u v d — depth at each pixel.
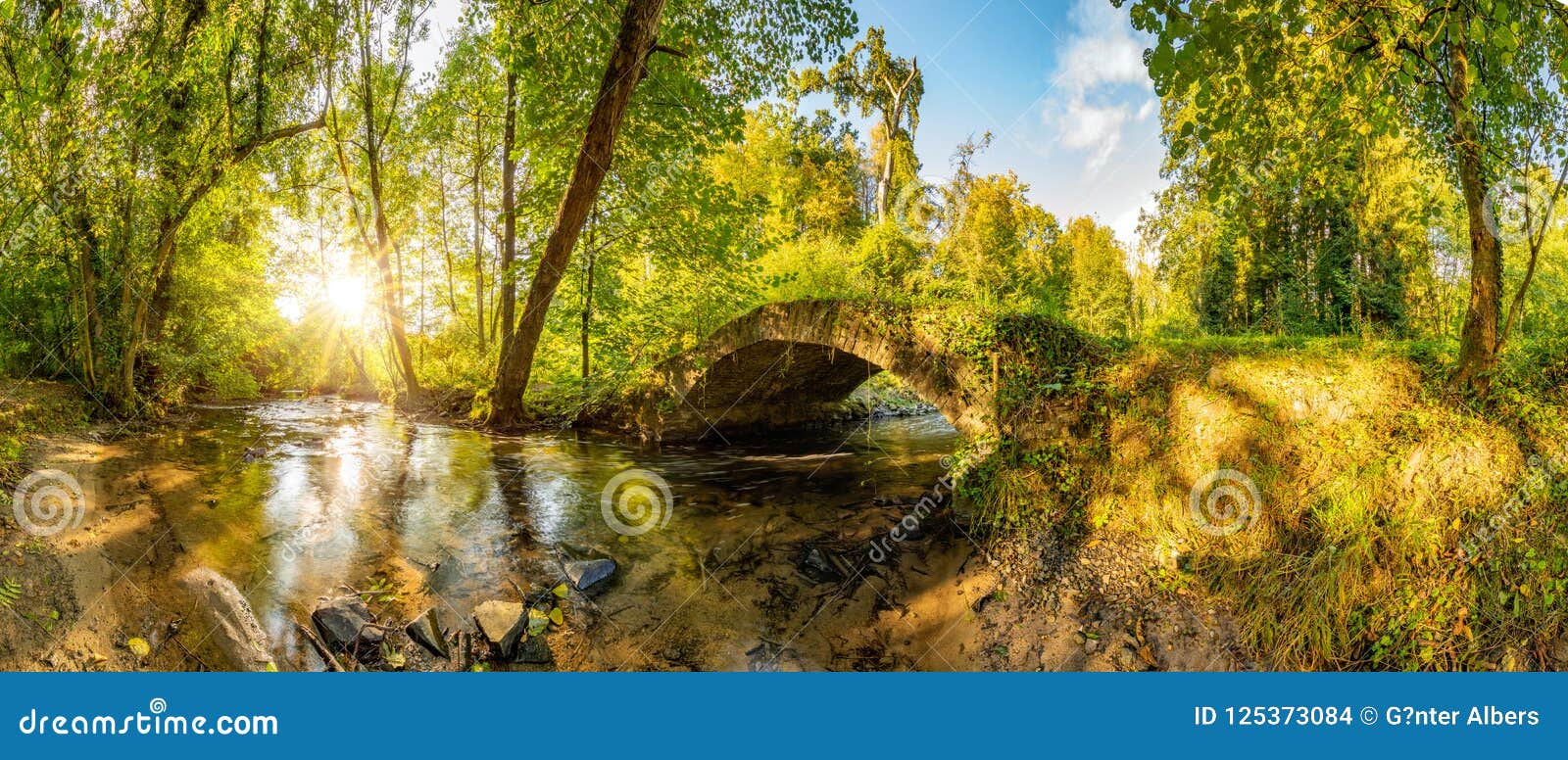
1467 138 4.33
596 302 13.37
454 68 13.86
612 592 5.10
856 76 26.08
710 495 7.55
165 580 4.43
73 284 9.57
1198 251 11.92
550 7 10.40
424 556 5.35
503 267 12.92
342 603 4.39
